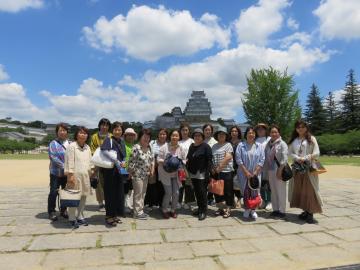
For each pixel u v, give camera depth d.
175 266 4.43
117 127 6.46
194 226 6.28
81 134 6.21
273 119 28.97
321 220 6.81
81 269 4.31
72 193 5.97
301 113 29.48
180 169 7.14
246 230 6.05
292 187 6.93
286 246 5.21
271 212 7.36
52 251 4.93
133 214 7.03
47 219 6.70
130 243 5.29
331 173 18.22
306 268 4.37
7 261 4.55
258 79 29.75
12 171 19.52
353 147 50.38
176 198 6.93
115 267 4.38
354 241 5.47
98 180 7.39
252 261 4.61
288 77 29.19
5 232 5.80
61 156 6.67
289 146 7.08
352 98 63.75
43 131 120.12
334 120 66.12
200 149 6.81
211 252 4.94
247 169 6.91
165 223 6.48
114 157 6.11
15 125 125.88
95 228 6.07
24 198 9.27
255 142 7.04
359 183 13.16
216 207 8.05
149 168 6.85
